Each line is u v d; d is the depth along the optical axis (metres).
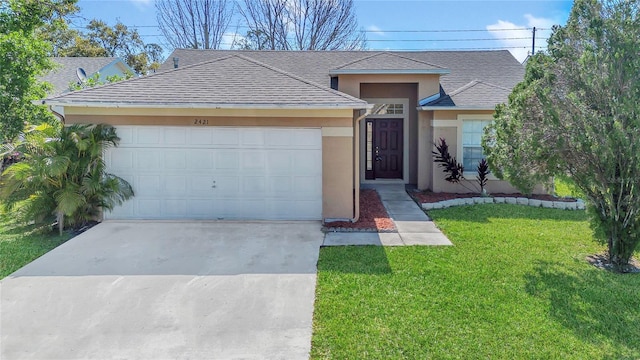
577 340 4.86
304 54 18.38
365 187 15.56
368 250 8.15
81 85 18.55
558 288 6.32
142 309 5.68
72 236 9.23
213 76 11.12
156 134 10.33
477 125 14.14
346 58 17.98
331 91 10.46
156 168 10.41
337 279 6.63
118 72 28.27
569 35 7.26
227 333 5.04
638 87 6.41
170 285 6.48
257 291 6.24
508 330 5.05
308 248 8.31
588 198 7.62
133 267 7.27
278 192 10.45
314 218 10.49
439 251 8.08
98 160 10.01
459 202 12.82
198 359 4.51
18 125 14.23
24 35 14.77
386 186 15.70
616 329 5.12
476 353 4.58
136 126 10.27
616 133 6.53
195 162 10.41
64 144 9.60
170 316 5.48
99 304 5.83
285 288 6.34
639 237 7.02
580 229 9.80
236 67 11.68
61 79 23.78
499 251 8.10
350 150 10.28
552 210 11.90
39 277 6.82
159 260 7.62
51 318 5.43
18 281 6.65
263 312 5.57
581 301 5.88
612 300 5.92
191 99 9.87
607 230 7.44
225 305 5.79
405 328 5.08
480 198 13.09
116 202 10.32
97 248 8.30
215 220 10.48
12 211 10.10
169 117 10.24
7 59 14.10
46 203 9.38
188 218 10.54
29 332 5.08
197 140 10.35
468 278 6.68
